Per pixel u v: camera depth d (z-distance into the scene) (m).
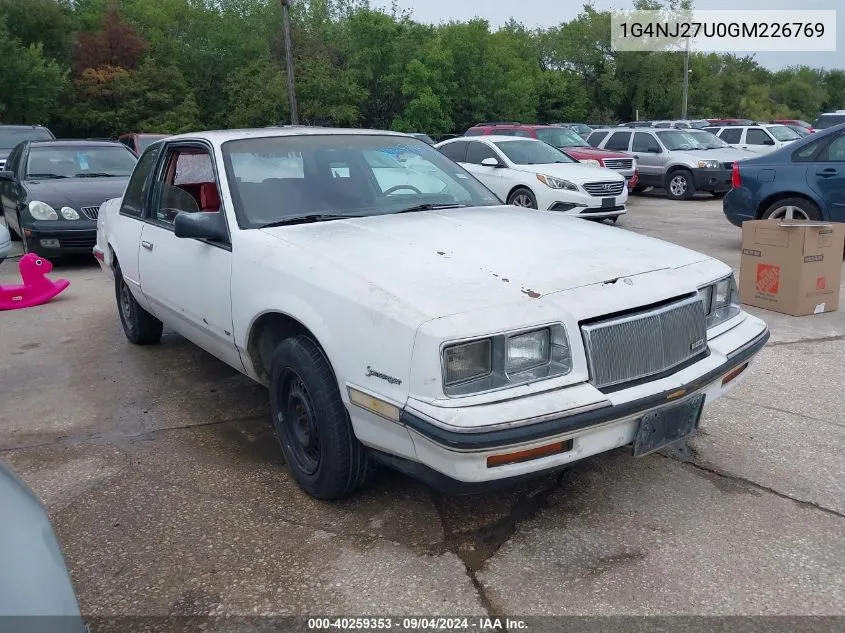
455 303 2.62
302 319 3.03
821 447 3.73
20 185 9.75
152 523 3.18
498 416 2.45
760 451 3.70
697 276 3.13
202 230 3.66
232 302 3.58
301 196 3.88
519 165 12.03
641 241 3.48
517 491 3.36
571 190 11.29
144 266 4.73
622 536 2.97
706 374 2.95
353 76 44.28
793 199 8.34
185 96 42.59
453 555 2.87
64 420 4.39
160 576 2.79
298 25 47.31
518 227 3.61
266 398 4.68
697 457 3.65
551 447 2.59
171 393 4.80
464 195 4.37
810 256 6.19
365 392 2.73
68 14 44.66
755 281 6.57
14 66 35.31
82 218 9.17
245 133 4.20
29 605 1.59
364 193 4.06
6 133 16.30
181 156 4.52
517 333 2.56
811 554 2.81
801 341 5.55
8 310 7.22
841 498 3.23
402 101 46.91
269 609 2.59
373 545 2.96
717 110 70.25
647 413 2.76
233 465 3.72
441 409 2.46
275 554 2.91
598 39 55.50
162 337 6.17
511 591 2.64
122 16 44.06
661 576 2.70
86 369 5.34
